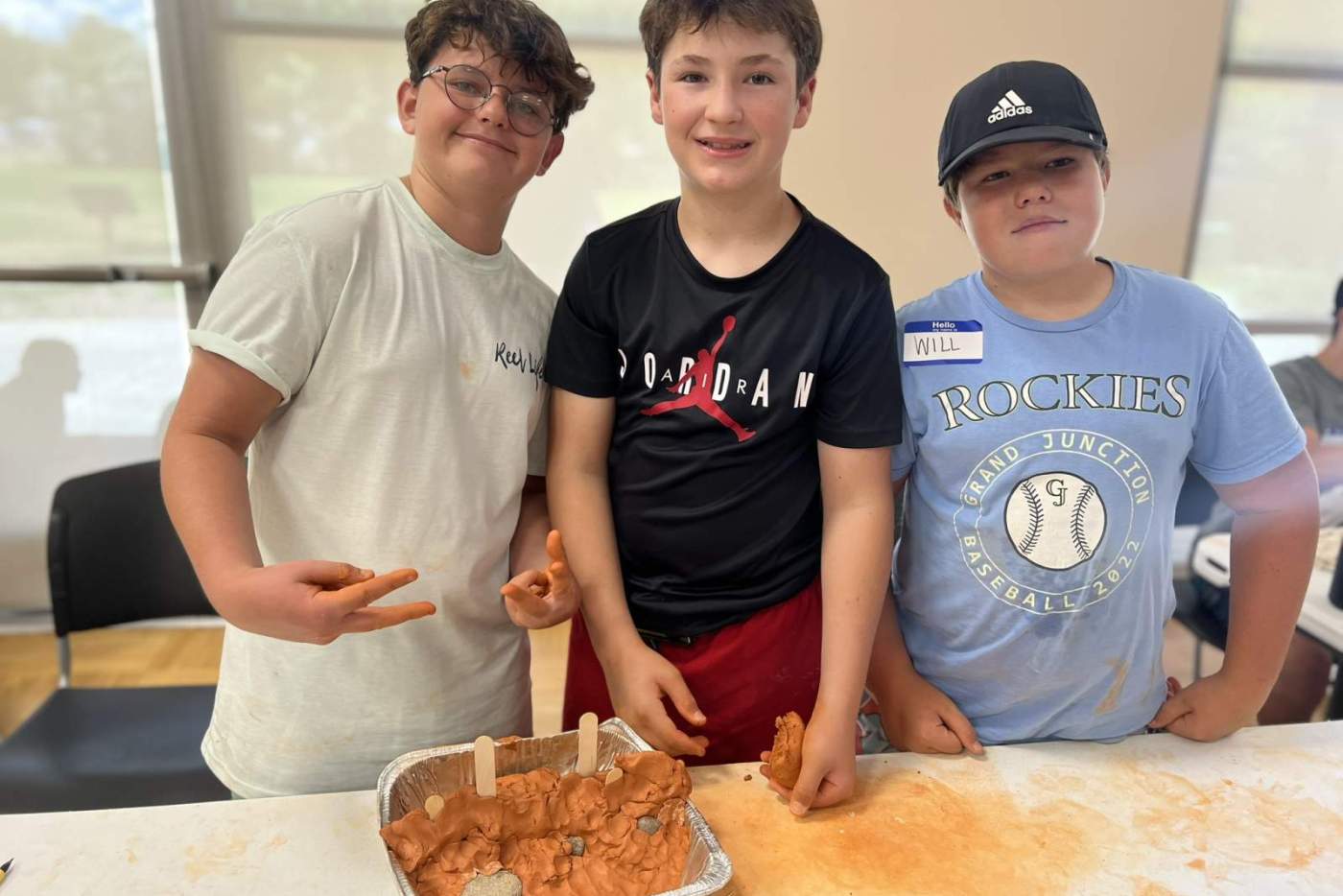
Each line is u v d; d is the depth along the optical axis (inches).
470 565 35.8
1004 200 32.5
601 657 37.3
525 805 28.1
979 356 34.9
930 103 90.7
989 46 89.9
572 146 100.2
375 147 98.7
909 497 38.1
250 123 96.3
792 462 37.2
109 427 101.4
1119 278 35.0
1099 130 32.7
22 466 100.4
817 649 40.0
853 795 31.9
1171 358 33.9
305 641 26.0
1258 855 29.2
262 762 35.5
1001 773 33.5
